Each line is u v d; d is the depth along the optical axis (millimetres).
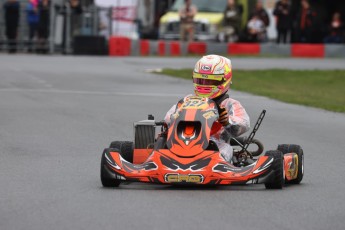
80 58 104062
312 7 134875
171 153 29469
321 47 120250
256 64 102188
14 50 113438
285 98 65438
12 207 27141
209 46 117938
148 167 29438
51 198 28672
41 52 112250
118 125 48969
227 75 32250
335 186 31891
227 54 118812
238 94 67812
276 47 119875
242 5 124125
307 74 88938
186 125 30250
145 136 32062
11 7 110438
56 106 57094
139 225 24484
